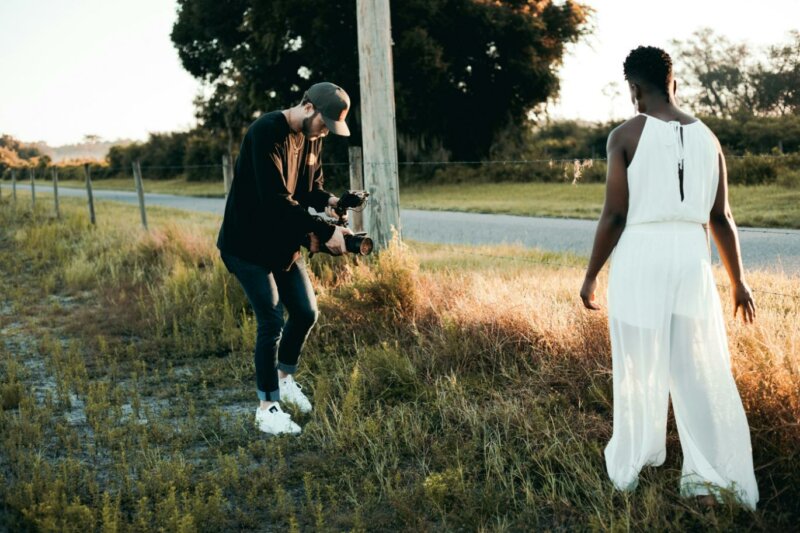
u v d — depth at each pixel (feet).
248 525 9.59
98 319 21.13
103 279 26.21
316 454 11.71
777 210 40.45
